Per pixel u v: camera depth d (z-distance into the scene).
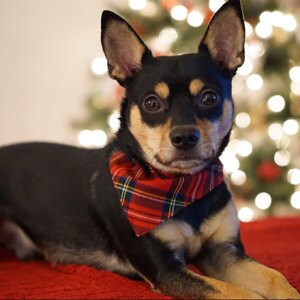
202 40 2.52
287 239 3.33
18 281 2.46
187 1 4.64
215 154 2.40
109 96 5.09
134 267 2.41
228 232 2.44
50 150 2.97
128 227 2.41
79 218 2.69
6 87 5.83
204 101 2.36
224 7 2.52
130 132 2.48
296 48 4.83
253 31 4.63
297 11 5.14
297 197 4.82
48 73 5.96
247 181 4.87
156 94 2.36
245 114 4.81
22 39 5.86
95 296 2.19
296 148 5.03
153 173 2.45
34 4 5.87
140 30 4.75
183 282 2.16
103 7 6.06
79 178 2.74
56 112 6.01
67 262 2.77
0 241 3.08
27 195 2.88
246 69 4.56
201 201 2.40
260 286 2.19
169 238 2.32
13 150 3.06
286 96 4.80
